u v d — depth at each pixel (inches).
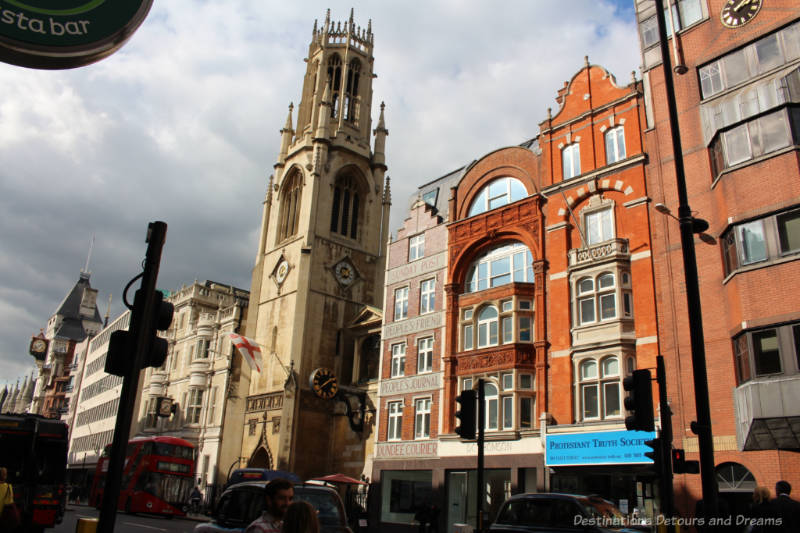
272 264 2303.2
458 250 1408.7
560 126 1269.7
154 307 302.4
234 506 546.6
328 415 1993.1
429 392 1379.2
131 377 284.5
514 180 1350.9
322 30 2608.3
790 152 855.7
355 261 2279.8
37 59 304.5
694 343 510.3
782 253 833.5
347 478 1502.2
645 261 1064.8
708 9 1073.5
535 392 1185.4
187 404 2461.9
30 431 878.4
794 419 765.9
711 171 991.6
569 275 1171.3
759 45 992.9
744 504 851.4
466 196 1437.0
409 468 1362.0
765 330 828.0
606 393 1058.7
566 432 1074.7
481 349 1278.3
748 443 813.9
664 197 1060.5
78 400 4330.7
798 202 828.6
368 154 2452.0
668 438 577.9
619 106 1178.0
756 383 809.5
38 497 858.1
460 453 1251.2
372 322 1958.7
